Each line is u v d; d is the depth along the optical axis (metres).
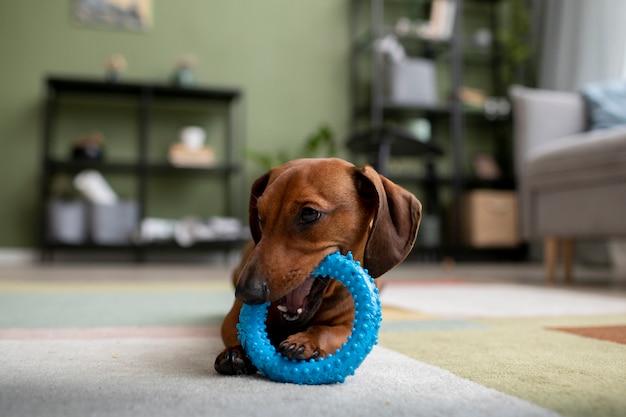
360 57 4.14
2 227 3.71
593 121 2.89
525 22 4.12
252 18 4.05
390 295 2.24
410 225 0.98
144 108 3.64
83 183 3.54
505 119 4.11
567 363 0.99
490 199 3.89
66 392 0.76
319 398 0.75
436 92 4.23
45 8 3.83
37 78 3.80
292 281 0.88
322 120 4.10
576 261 3.76
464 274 3.11
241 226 3.87
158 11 3.94
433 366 0.96
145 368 0.92
